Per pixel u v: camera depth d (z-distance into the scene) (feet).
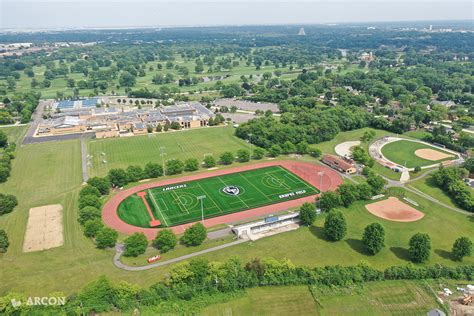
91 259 480.23
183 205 628.69
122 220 581.94
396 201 644.27
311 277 428.97
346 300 405.18
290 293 415.44
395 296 411.34
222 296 407.44
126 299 391.86
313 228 558.97
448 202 642.63
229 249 504.43
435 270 440.86
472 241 523.70
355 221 578.25
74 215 592.60
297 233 545.85
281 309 393.70
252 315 385.70
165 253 494.18
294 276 432.66
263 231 552.82
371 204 633.61
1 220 578.66
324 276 430.61
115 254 491.31
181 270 417.28
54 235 536.42
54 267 463.42
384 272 440.04
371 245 483.10
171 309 388.37
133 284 426.10
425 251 463.83
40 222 572.10
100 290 391.04
